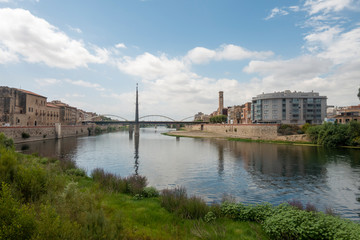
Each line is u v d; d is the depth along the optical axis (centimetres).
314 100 10350
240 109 13912
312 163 4044
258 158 4666
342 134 6291
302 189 2503
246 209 1238
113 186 1812
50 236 602
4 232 581
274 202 2075
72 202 973
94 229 743
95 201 1200
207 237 946
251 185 2662
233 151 5847
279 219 991
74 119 15512
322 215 1024
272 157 4756
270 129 8519
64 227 645
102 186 1794
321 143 6650
